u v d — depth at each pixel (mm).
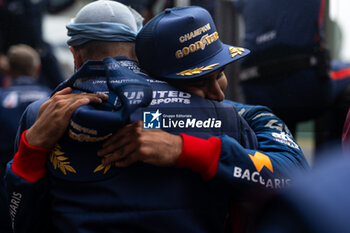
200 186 1336
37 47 5480
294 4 2477
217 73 1430
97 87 1343
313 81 2500
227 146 1306
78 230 1278
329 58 2492
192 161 1269
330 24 2818
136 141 1235
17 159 1347
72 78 1374
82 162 1305
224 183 1295
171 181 1309
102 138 1247
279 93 2598
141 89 1231
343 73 2652
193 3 2912
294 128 2736
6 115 3695
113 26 1434
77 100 1251
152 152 1238
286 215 468
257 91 2695
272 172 1326
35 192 1346
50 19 7355
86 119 1204
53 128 1256
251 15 2693
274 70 2576
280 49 2551
